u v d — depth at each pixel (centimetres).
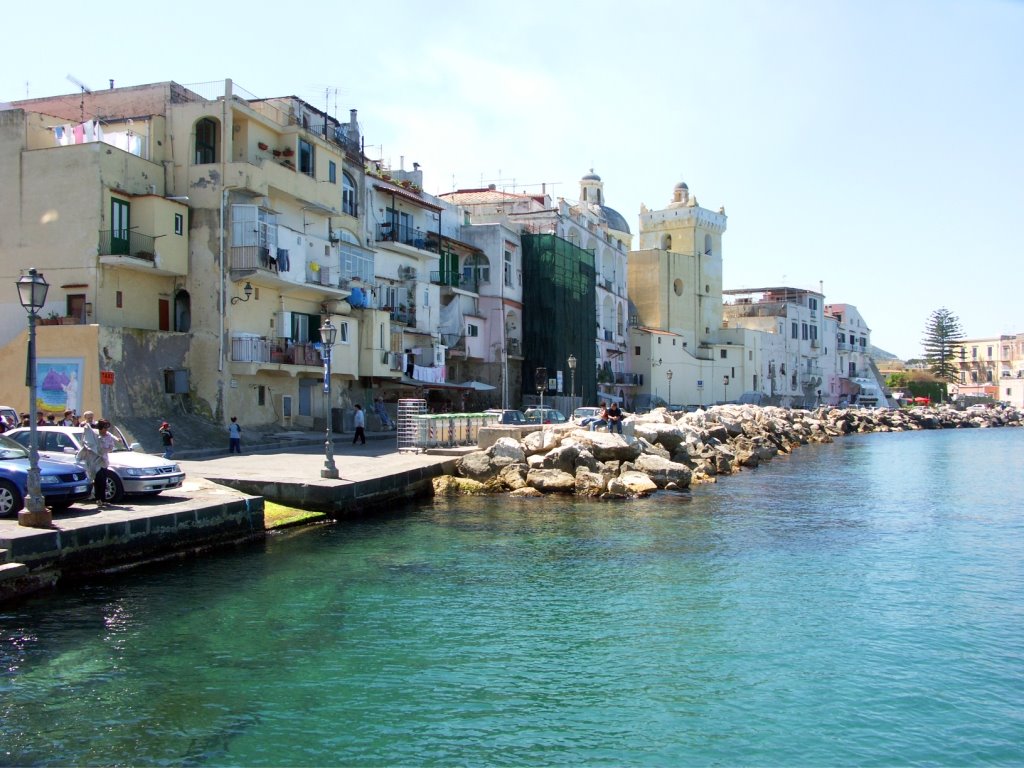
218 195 3600
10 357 3166
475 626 1453
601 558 2008
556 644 1364
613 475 3266
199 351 3581
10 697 1111
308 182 4131
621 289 8862
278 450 3494
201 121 3706
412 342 5278
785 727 1064
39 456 1964
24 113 3372
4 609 1465
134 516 1781
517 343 6450
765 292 11725
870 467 4578
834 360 12588
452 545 2144
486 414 3850
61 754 959
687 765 964
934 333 14075
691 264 9944
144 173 3525
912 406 12762
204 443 3359
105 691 1138
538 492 3084
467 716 1085
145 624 1423
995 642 1388
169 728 1033
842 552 2098
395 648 1335
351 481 2500
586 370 7212
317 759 965
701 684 1200
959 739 1035
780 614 1542
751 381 10306
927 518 2661
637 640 1388
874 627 1466
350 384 4684
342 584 1725
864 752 1000
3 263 3356
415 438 3491
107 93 3784
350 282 4556
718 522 2544
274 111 4059
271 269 3716
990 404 13362
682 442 3903
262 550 2028
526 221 7025
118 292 3350
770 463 4853
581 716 1088
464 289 6006
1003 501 3092
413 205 5444
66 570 1616
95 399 3041
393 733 1034
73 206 3281
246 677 1202
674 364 9244
